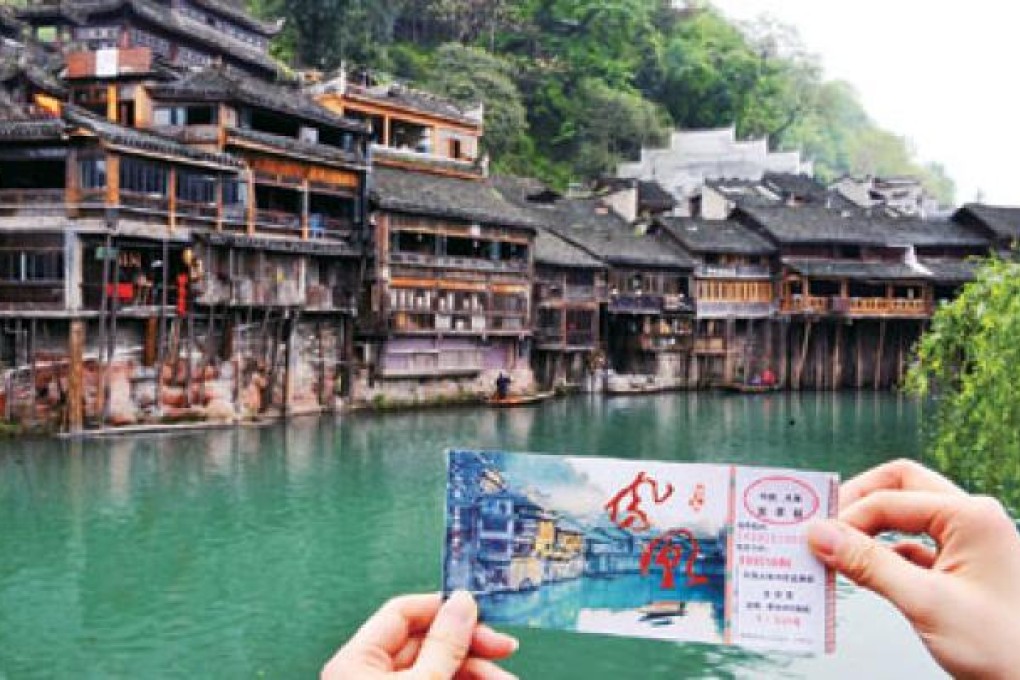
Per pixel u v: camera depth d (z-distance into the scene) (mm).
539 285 61219
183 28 56750
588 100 99938
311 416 46812
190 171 40438
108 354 37406
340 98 59000
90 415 37250
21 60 44656
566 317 63344
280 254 44844
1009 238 77562
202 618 19391
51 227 36500
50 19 55312
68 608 19734
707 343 70688
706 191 81375
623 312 66625
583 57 102562
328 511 27781
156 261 40156
